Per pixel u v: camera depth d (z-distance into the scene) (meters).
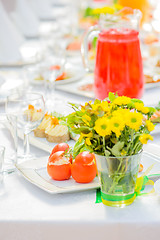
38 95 1.20
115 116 0.94
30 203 1.01
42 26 3.79
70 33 3.31
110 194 0.98
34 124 1.19
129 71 1.51
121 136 0.95
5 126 1.18
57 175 1.07
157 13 2.88
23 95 1.20
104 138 0.95
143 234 0.94
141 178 1.02
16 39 2.81
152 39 2.51
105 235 0.95
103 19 1.52
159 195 1.02
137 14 1.52
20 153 1.26
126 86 1.51
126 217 0.95
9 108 1.18
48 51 2.79
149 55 2.23
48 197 1.03
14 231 0.95
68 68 2.06
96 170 1.07
